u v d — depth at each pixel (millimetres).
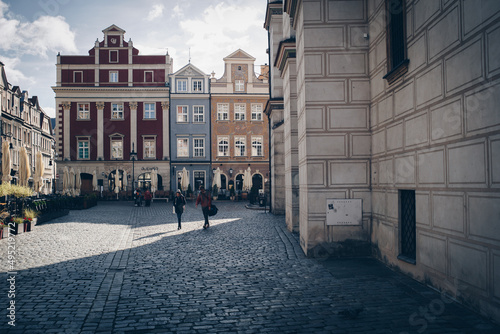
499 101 4305
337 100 8555
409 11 6582
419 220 6250
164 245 10352
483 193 4617
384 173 7730
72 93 40188
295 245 10078
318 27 8617
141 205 28844
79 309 5113
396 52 7246
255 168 41312
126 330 4434
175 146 40906
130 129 40625
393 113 7262
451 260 5336
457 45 5137
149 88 40656
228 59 41500
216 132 41156
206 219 14062
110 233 12766
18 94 38219
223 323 4645
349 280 6539
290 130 12797
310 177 8469
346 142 8516
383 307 5105
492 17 4406
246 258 8539
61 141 39938
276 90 18406
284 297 5648
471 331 4242
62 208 19312
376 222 8195
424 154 6066
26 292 5844
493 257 4449
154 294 5844
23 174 16906
